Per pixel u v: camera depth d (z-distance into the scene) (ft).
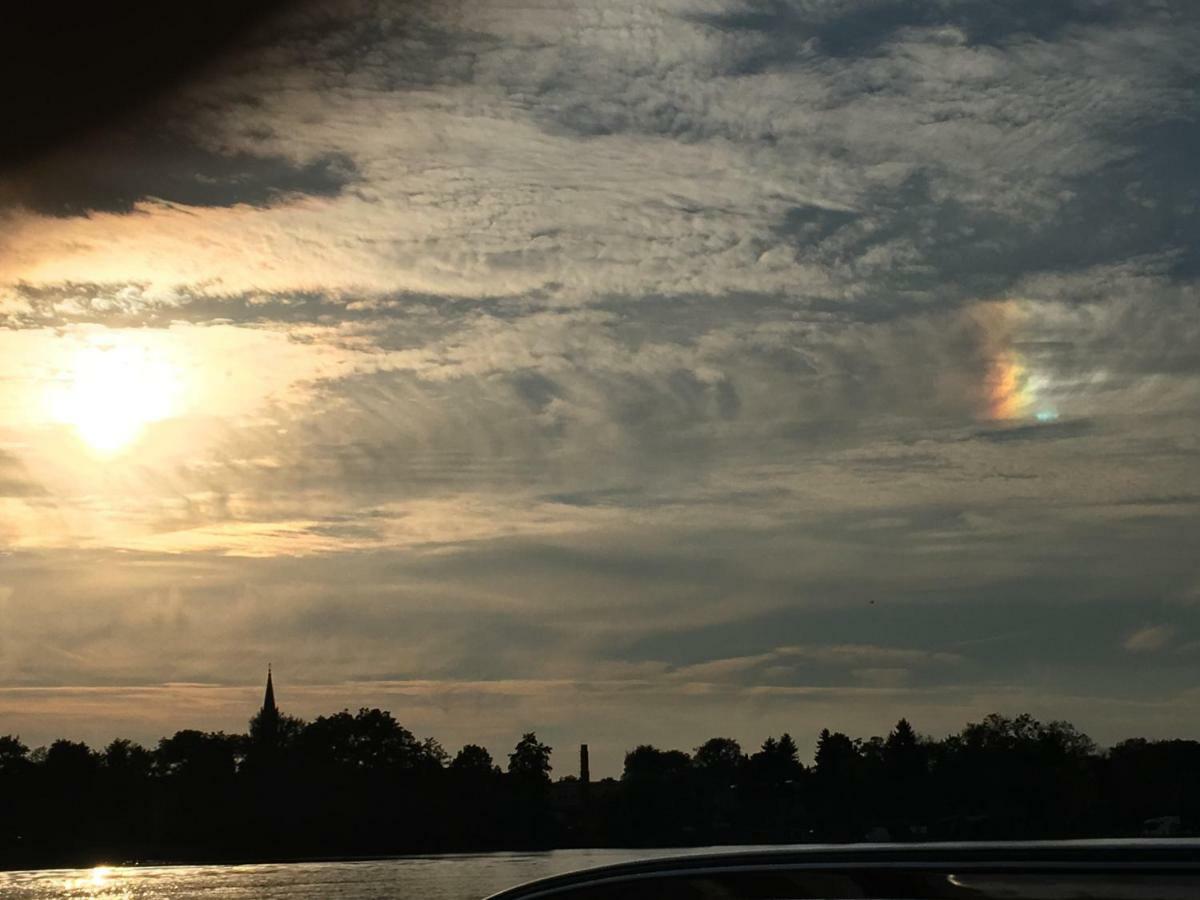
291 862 583.17
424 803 613.52
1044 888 13.98
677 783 504.84
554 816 608.19
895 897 14.42
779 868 15.02
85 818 611.88
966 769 238.68
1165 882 13.65
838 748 362.74
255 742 650.02
